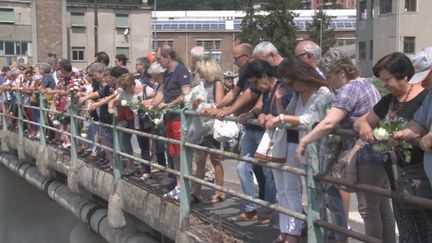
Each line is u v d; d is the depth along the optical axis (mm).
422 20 38156
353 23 78125
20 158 13094
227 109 5250
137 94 7652
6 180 13781
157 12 81000
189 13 81000
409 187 3461
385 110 3727
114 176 7668
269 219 5695
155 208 6523
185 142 5816
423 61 3627
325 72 4473
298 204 4719
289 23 48094
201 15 80812
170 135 6535
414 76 3654
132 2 69500
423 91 3580
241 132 6535
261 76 5043
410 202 3318
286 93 4855
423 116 3434
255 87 5180
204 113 5441
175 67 6688
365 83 4219
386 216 4426
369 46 42625
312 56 4949
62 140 11023
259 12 48938
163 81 6840
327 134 3922
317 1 99062
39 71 12398
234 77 9125
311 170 4074
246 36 48688
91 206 8922
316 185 4086
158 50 6883
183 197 5879
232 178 8422
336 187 4398
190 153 5832
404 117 3584
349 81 4348
